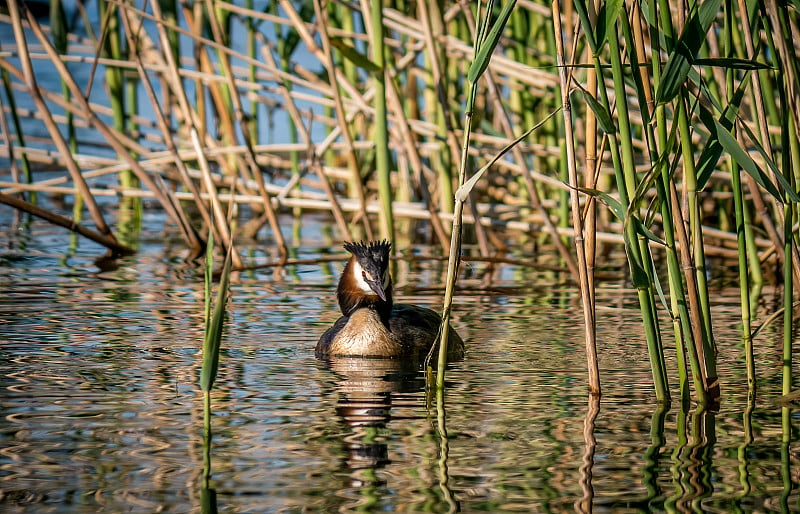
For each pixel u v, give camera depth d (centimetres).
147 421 856
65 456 763
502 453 775
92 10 3219
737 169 920
